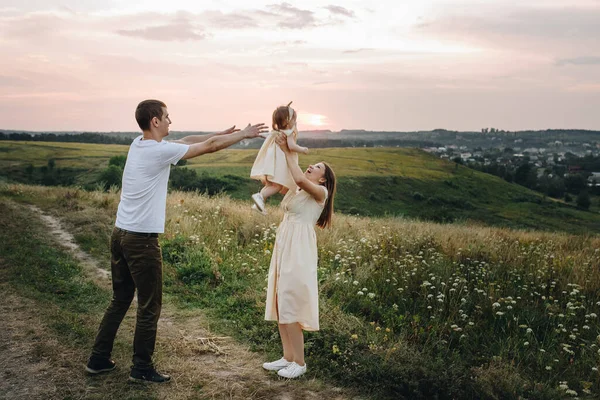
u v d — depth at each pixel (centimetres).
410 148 14062
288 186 355
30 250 692
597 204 9562
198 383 347
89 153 9850
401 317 492
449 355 428
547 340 478
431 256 750
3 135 13912
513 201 8819
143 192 331
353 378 363
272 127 355
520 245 973
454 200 8044
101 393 323
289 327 362
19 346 386
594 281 663
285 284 356
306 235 362
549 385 384
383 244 775
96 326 438
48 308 475
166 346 409
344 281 582
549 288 655
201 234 805
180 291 566
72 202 1134
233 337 440
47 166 7806
